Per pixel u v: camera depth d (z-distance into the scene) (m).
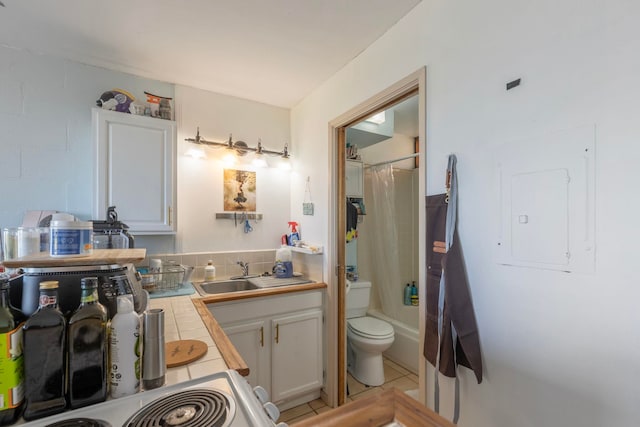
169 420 0.58
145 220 1.93
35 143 1.85
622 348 0.82
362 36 1.71
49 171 1.88
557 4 0.97
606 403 0.85
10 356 0.59
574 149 0.92
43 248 1.18
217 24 1.60
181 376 0.78
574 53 0.93
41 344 0.61
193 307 1.50
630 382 0.81
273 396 2.00
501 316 1.10
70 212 1.92
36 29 1.63
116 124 1.86
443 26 1.35
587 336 0.89
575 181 0.92
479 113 1.19
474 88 1.21
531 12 1.03
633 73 0.81
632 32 0.81
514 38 1.08
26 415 0.59
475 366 1.15
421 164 1.44
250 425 0.57
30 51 1.84
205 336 1.08
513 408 1.06
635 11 0.81
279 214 2.68
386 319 2.84
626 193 0.82
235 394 0.68
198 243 2.32
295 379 2.09
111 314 0.78
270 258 2.59
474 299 1.20
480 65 1.19
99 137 1.81
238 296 1.88
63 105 1.92
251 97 2.51
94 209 1.79
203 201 2.35
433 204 1.37
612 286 0.84
